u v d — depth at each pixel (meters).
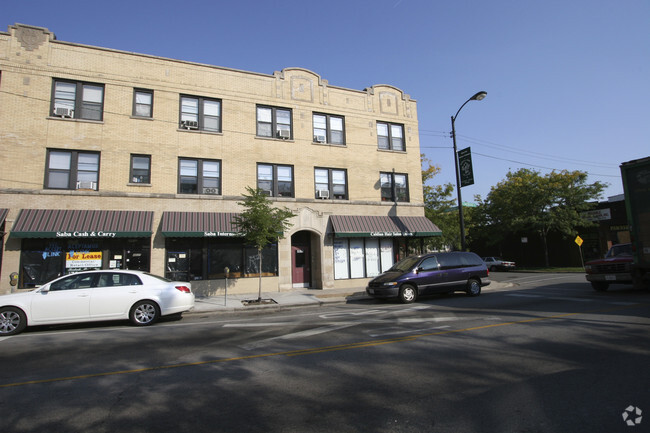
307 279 18.23
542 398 4.05
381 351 6.23
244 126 16.95
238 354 6.34
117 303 9.20
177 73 16.09
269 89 17.70
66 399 4.43
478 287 13.90
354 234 17.48
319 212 17.70
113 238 14.23
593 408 3.76
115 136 14.81
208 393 4.56
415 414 3.79
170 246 14.97
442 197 27.36
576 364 5.15
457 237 28.64
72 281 9.23
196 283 15.13
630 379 4.51
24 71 13.91
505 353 5.82
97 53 14.97
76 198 13.95
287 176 17.69
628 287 14.05
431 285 12.93
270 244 16.67
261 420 3.77
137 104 15.52
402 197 20.12
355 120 19.39
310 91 18.58
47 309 8.63
